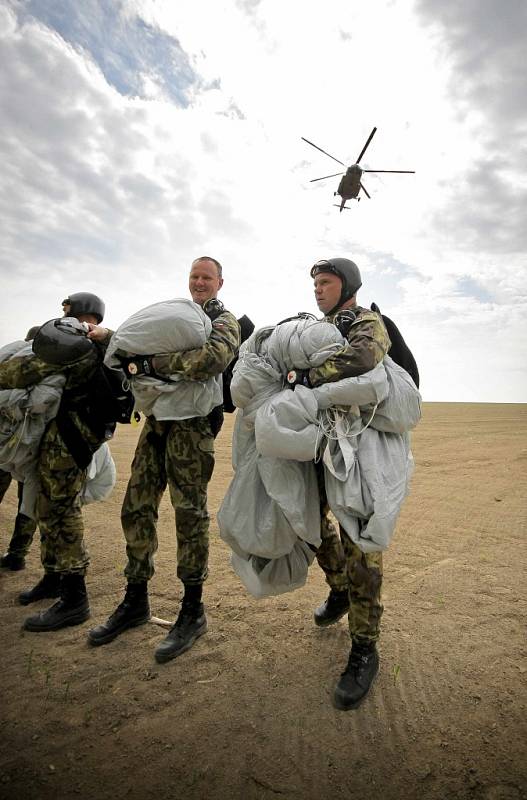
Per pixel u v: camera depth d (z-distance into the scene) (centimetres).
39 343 264
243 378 241
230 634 278
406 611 309
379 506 210
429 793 173
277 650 263
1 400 278
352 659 229
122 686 230
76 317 326
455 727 206
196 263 317
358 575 229
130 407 298
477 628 288
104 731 201
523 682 236
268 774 181
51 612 282
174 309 258
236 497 238
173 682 234
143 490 281
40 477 284
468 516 535
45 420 289
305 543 250
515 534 471
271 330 263
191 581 266
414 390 239
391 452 230
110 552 401
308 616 302
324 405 224
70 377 284
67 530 285
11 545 361
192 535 267
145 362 255
